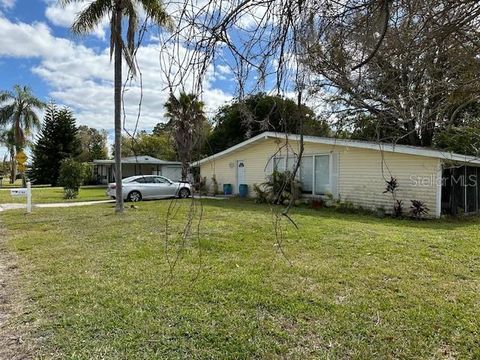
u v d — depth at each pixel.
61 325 3.64
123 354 3.12
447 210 12.12
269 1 1.76
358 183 13.38
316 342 3.32
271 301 4.19
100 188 30.53
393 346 3.24
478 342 3.29
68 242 7.46
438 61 2.19
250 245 6.93
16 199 18.67
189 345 3.27
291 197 2.07
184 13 1.80
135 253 6.39
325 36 1.86
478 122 3.17
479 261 5.86
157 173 32.88
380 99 2.56
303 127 1.95
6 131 35.50
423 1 1.77
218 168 20.25
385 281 4.88
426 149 10.54
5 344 3.30
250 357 3.09
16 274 5.33
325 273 5.18
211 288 4.59
